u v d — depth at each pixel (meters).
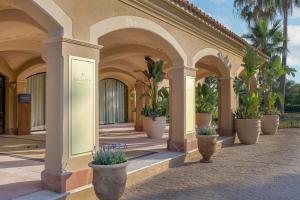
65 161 5.79
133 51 12.20
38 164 7.89
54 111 5.89
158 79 13.72
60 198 5.54
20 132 14.06
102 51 12.93
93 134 6.38
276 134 17.23
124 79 20.55
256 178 7.75
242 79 14.89
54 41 5.89
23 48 11.13
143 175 7.69
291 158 10.29
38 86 16.08
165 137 13.71
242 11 25.64
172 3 8.65
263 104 17.94
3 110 14.41
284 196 6.39
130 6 7.54
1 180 6.43
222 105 14.05
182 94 9.96
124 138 13.28
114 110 20.77
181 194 6.52
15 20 7.53
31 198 5.39
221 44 12.62
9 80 14.31
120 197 5.72
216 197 6.32
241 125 13.52
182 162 9.56
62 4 5.81
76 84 6.05
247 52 14.30
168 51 9.77
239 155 10.85
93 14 6.46
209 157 9.64
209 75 19.58
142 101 16.28
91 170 6.25
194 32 10.50
